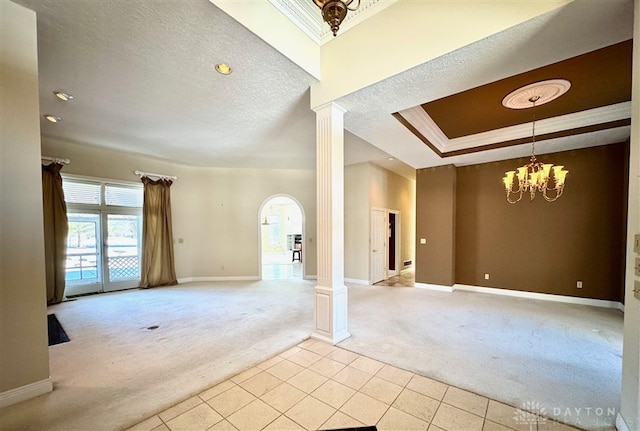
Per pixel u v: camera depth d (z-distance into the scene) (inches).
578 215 193.5
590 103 142.0
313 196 297.3
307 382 93.4
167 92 127.6
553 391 88.4
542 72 113.0
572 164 195.0
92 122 163.2
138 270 244.1
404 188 347.6
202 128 173.6
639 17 64.7
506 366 104.1
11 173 79.5
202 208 278.5
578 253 193.3
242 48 97.8
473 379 95.2
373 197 272.2
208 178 280.7
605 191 184.9
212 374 98.4
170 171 262.2
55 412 77.8
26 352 82.7
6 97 78.7
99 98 132.8
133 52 98.6
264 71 112.7
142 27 86.4
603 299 184.5
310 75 117.0
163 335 134.9
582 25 76.5
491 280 225.9
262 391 88.4
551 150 195.0
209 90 126.0
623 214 177.3
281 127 171.8
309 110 147.3
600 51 99.2
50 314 168.4
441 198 238.4
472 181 235.1
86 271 216.8
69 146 203.6
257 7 92.0
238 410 79.4
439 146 202.7
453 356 112.0
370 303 193.6
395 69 100.8
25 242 81.9
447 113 155.5
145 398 84.6
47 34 88.6
